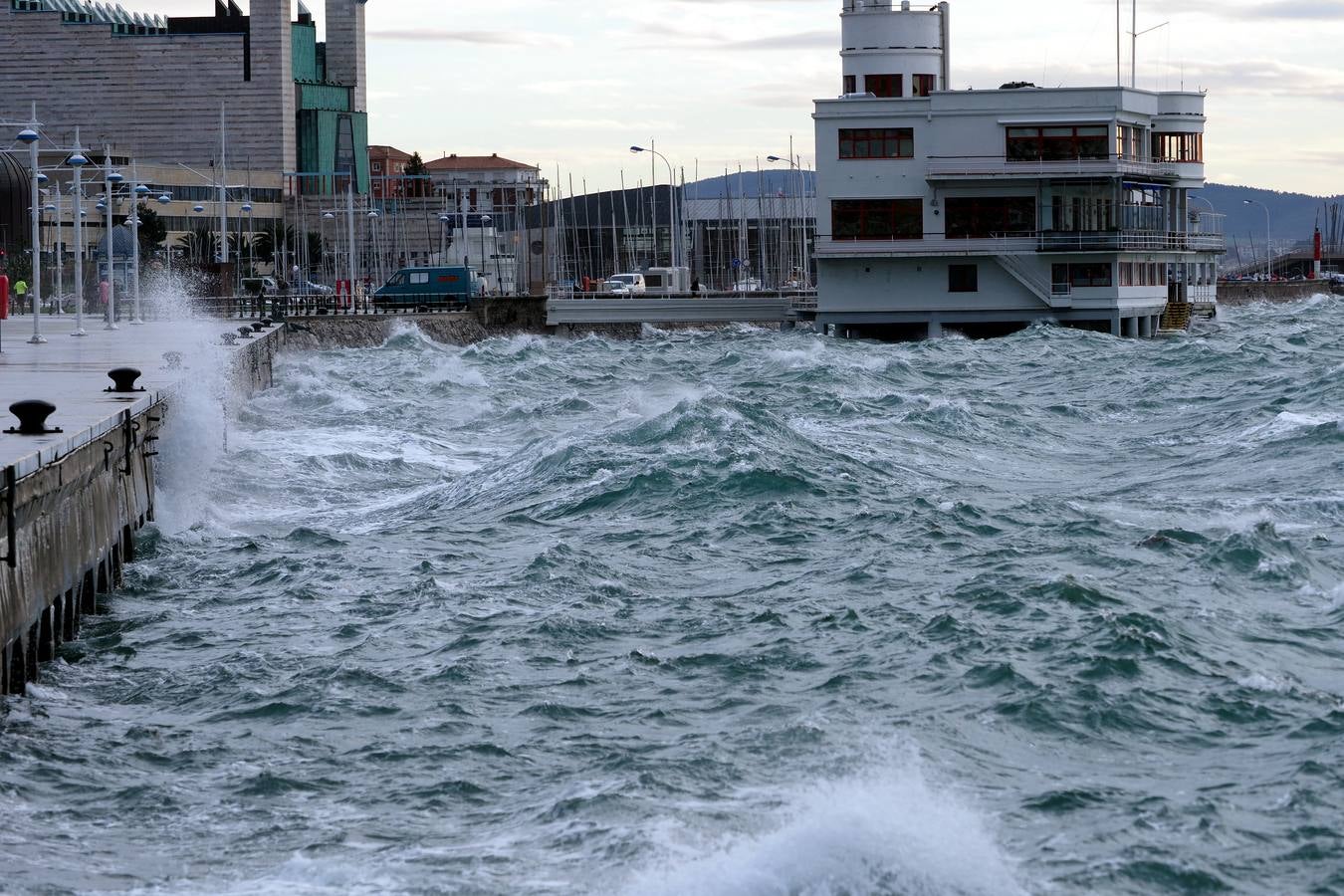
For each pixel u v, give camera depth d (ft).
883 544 163.73
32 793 93.81
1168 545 157.58
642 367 422.00
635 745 100.99
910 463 224.53
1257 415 265.95
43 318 443.73
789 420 267.18
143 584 150.71
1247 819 87.92
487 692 112.88
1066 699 107.55
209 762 99.76
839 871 78.23
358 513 196.75
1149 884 80.07
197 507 193.67
